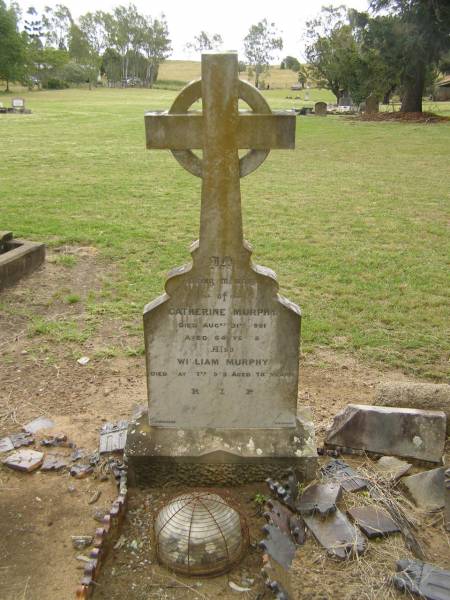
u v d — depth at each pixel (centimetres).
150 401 450
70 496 427
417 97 3703
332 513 389
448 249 1051
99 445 478
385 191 1576
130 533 389
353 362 641
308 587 339
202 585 348
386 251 1036
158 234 1124
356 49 4325
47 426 512
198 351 439
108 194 1485
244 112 403
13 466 452
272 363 441
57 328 713
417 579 337
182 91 400
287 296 822
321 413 536
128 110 4200
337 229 1184
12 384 586
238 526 366
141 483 439
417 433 460
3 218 1216
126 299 809
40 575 357
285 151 2331
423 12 3052
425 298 813
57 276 896
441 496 414
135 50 11106
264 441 442
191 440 441
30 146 2352
